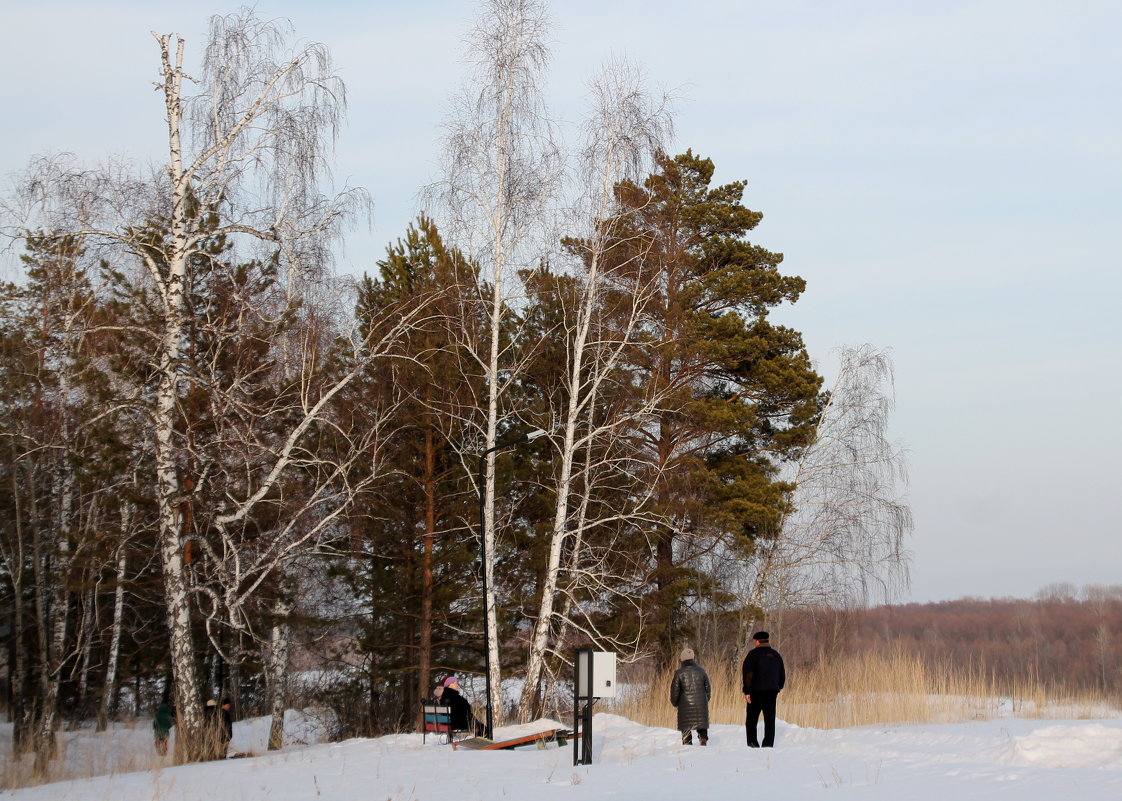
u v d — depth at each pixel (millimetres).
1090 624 75938
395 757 19250
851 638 35219
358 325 28328
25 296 27688
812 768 13539
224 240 27109
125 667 32469
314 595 31344
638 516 27359
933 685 30156
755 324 34719
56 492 29172
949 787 11109
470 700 31312
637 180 26594
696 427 30594
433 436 29125
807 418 34719
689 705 18078
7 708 31062
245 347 26688
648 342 28000
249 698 41438
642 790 12102
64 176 23344
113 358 24266
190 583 26922
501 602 29797
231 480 25922
